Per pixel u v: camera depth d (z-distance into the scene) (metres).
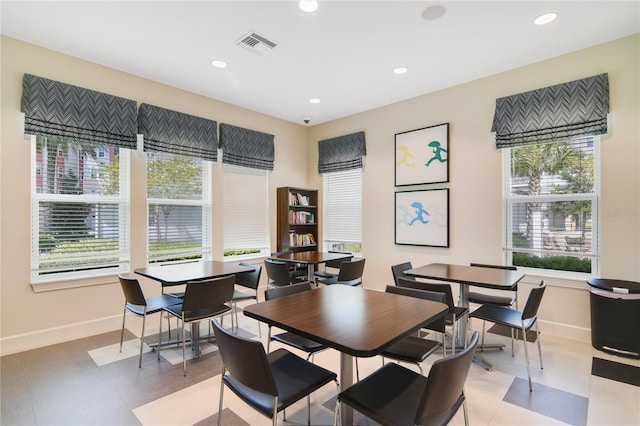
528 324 2.36
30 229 2.95
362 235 4.88
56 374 2.45
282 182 5.31
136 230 3.60
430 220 4.14
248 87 3.99
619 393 2.17
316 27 2.72
